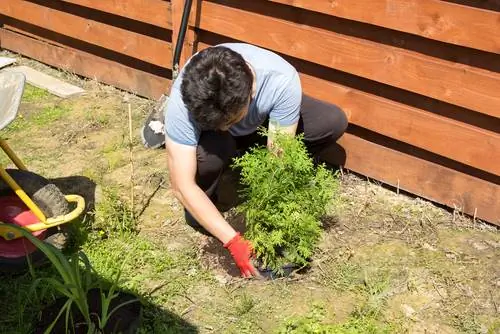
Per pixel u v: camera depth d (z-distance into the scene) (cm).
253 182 299
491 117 342
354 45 370
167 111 294
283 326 297
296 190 302
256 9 409
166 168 427
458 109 352
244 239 313
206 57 259
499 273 331
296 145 303
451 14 328
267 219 302
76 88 539
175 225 371
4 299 321
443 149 362
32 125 488
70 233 348
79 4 524
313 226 306
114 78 533
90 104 514
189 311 311
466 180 363
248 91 259
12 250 332
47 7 557
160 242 356
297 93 311
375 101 378
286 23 395
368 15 356
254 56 307
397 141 386
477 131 347
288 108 312
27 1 570
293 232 305
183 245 354
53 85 545
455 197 371
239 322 304
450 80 343
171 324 304
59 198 331
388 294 319
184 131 290
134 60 517
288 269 325
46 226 324
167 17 468
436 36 337
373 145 394
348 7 362
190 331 300
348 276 330
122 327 291
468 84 338
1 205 334
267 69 304
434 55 347
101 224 362
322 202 313
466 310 311
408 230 363
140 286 324
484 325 302
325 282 326
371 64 368
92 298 307
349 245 352
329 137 373
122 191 404
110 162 434
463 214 372
